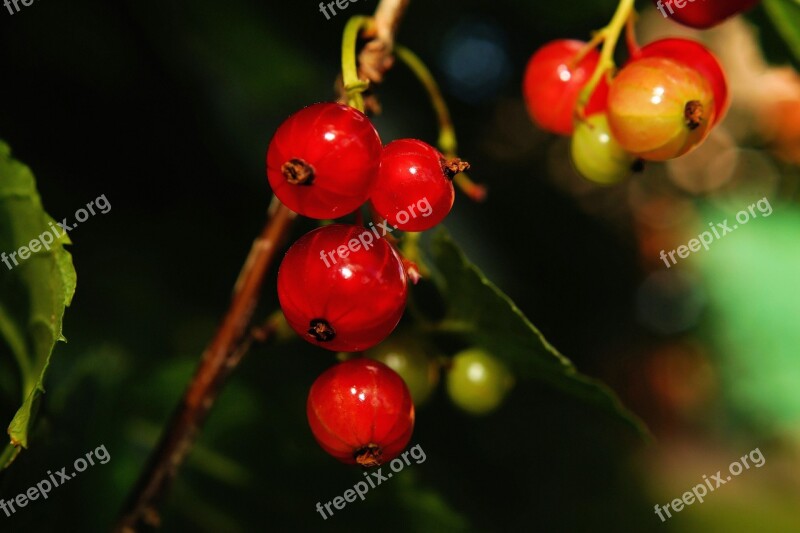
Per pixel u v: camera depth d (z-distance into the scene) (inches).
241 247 9.1
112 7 8.4
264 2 8.9
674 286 18.0
